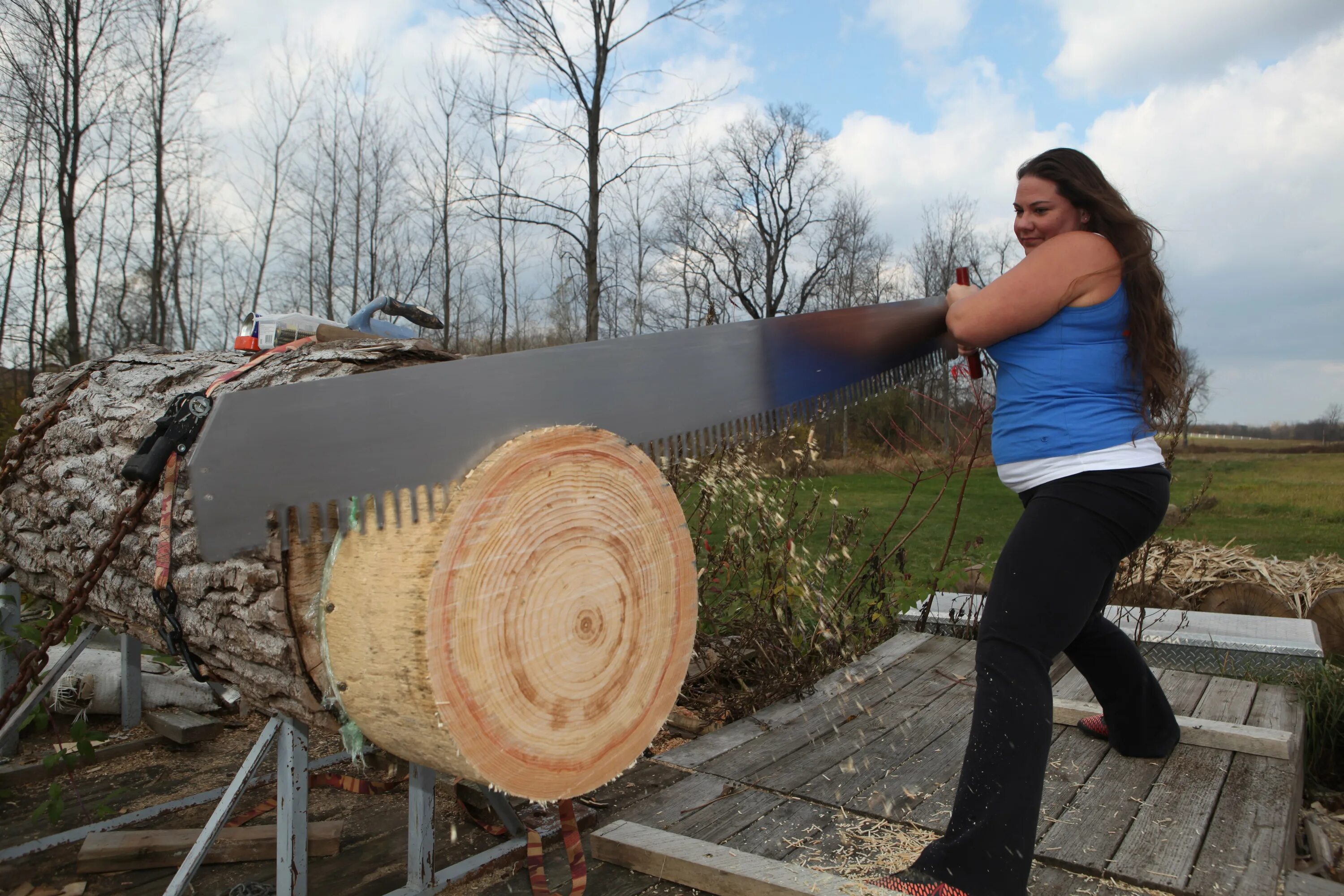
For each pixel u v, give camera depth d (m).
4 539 3.29
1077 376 2.18
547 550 1.85
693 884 2.27
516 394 1.95
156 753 3.62
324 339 2.98
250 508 1.66
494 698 1.77
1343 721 3.56
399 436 1.79
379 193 19.98
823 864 2.28
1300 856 2.88
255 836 2.65
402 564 1.71
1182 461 25.78
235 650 2.03
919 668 4.16
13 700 2.20
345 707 1.89
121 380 2.90
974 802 2.00
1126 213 2.21
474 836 2.78
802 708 3.65
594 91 12.84
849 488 11.65
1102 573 2.16
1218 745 3.06
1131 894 2.15
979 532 10.05
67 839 2.76
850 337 2.64
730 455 4.25
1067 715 3.29
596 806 2.81
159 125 16.41
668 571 2.12
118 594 2.47
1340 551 9.41
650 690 2.10
